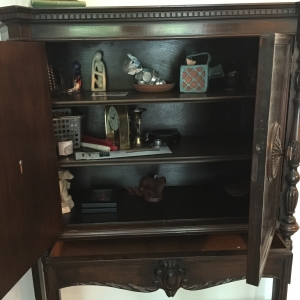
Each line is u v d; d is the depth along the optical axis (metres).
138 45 1.51
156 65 1.53
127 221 1.38
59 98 1.31
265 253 1.09
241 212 1.42
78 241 1.48
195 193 1.60
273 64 0.87
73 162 1.30
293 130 1.23
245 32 1.17
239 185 1.60
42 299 1.62
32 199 1.12
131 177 1.66
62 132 1.40
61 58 1.50
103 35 1.17
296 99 1.21
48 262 1.28
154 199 1.53
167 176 1.68
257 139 0.92
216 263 1.30
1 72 0.96
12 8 1.07
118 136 1.46
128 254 1.31
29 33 1.15
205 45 1.51
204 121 1.61
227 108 1.59
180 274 1.30
